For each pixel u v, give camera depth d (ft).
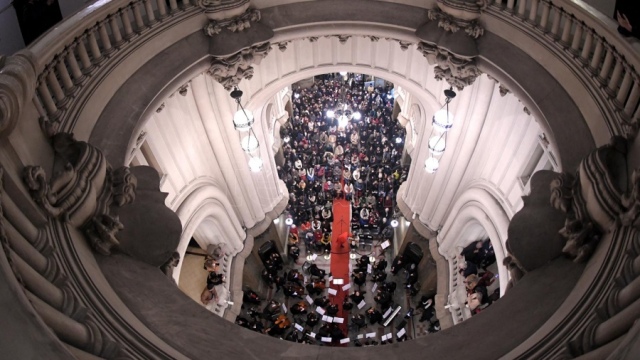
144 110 34.73
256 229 63.72
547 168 40.63
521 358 22.45
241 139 53.52
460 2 37.65
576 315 22.84
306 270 68.08
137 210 29.96
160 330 24.90
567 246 27.43
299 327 58.90
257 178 59.82
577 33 32.14
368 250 68.95
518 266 29.53
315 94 80.23
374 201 69.92
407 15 40.57
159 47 37.60
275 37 41.29
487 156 48.96
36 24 34.17
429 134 54.80
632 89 28.22
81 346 19.94
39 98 28.66
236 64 40.06
